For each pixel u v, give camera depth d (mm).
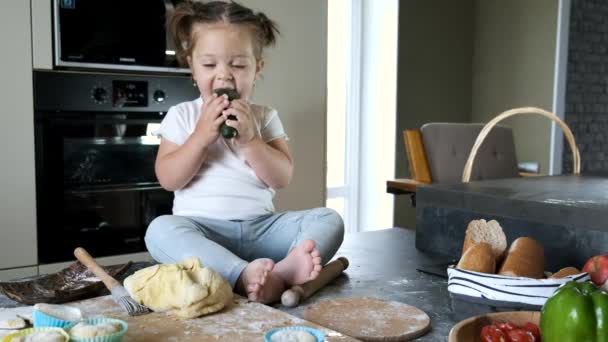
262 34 1464
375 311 1016
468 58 4203
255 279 1066
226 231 1338
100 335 755
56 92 2055
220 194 1368
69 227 2117
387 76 3744
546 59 3809
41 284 1153
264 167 1368
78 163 2115
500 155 2879
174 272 962
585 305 716
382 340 893
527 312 843
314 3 2633
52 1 2018
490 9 4117
